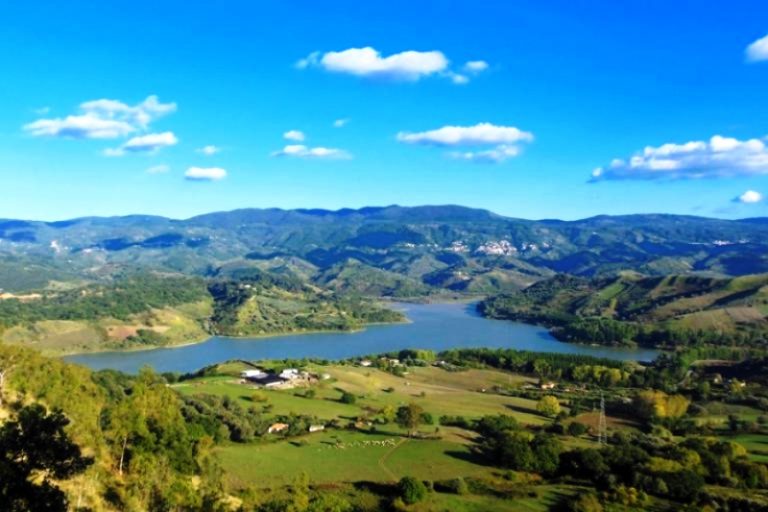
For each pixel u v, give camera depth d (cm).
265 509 9006
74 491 6681
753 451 14262
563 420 17462
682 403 18688
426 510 9812
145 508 7481
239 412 14450
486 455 12925
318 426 14700
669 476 11119
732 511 10412
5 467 3538
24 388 9075
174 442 9456
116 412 9594
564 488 11275
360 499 10294
